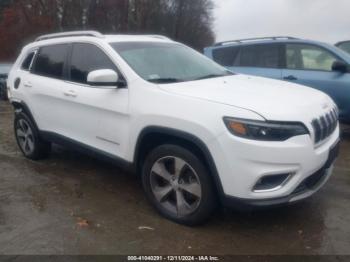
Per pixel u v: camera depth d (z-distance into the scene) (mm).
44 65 5508
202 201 3676
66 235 3783
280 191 3430
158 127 3799
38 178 5273
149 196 4129
